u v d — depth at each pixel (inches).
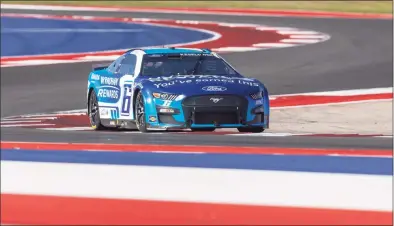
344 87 2709.2
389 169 983.0
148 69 1582.2
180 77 1517.0
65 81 2957.7
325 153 1165.1
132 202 761.0
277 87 2743.6
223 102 1455.5
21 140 1376.7
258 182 880.3
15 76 3053.6
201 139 1395.2
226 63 1626.5
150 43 4065.0
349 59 3469.5
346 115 2087.8
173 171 959.6
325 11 6210.6
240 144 1306.6
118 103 1626.5
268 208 734.5
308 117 2055.9
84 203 756.0
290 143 1334.9
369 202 764.6
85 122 2041.1
